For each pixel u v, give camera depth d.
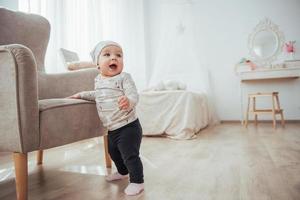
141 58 4.41
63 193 1.11
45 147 1.06
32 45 1.55
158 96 2.70
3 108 0.97
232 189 1.07
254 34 4.04
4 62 0.96
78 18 3.36
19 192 0.96
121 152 1.12
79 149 2.12
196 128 2.75
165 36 4.10
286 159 1.56
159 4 4.54
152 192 1.07
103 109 1.17
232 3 4.13
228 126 3.56
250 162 1.51
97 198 1.04
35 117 1.00
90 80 1.51
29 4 2.76
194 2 4.30
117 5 4.11
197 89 3.93
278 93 3.65
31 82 0.98
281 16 3.93
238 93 4.10
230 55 4.15
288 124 3.57
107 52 1.18
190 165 1.50
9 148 0.98
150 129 2.71
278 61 3.94
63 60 2.31
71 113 1.19
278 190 1.04
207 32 4.25
